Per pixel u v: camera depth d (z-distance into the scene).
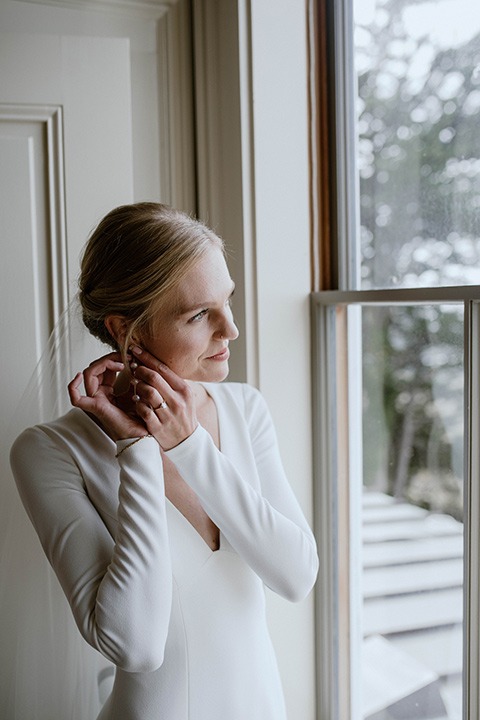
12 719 1.22
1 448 1.27
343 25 1.52
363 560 1.52
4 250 1.54
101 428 1.09
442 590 1.27
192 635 1.02
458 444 1.22
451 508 1.24
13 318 1.56
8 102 1.52
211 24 1.63
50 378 1.23
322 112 1.59
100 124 1.59
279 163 1.55
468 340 1.14
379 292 1.36
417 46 1.29
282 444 1.59
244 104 1.52
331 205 1.59
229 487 0.99
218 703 1.01
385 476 1.43
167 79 1.72
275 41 1.53
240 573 1.07
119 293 1.01
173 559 1.03
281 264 1.57
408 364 1.34
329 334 1.58
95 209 1.60
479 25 1.14
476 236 1.17
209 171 1.67
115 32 1.66
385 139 1.41
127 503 0.95
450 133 1.22
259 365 1.56
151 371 0.99
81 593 0.94
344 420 1.56
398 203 1.37
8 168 1.54
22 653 1.20
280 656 1.60
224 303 1.03
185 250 0.98
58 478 1.02
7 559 1.22
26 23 1.58
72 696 1.21
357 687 1.56
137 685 1.01
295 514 1.12
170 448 0.99
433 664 1.30
